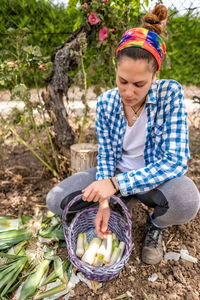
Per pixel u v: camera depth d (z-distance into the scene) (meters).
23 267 1.36
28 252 1.44
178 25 3.03
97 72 2.14
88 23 1.80
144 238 1.56
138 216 1.74
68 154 2.13
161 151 1.30
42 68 1.75
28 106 1.87
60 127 2.06
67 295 1.23
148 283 1.30
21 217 1.69
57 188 1.46
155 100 1.23
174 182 1.27
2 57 1.85
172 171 1.22
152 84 1.23
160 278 1.32
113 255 1.33
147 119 1.28
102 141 1.49
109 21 1.81
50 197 1.46
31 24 3.46
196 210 1.27
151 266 1.39
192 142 2.86
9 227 1.59
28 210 1.83
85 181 1.48
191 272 1.36
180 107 1.21
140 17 1.90
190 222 1.70
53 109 2.02
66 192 1.44
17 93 1.74
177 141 1.21
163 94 1.23
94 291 1.24
